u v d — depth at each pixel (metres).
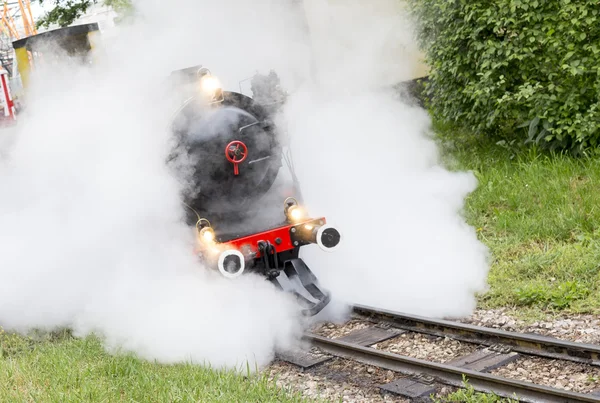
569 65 9.58
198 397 5.21
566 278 7.06
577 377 5.16
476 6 10.29
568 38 9.59
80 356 6.41
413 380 5.42
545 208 8.75
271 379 5.82
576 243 7.66
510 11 9.93
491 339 5.91
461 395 4.99
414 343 6.17
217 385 5.43
